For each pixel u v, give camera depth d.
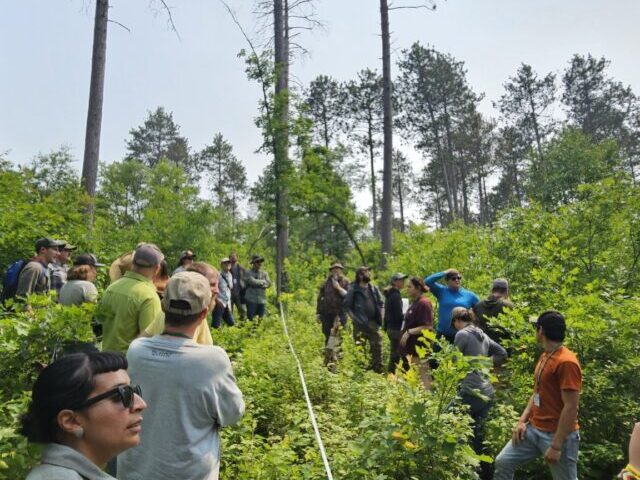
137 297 4.00
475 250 13.15
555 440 4.71
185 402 2.71
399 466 4.84
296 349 9.83
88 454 1.77
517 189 54.44
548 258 9.24
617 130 53.38
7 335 4.55
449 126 50.66
